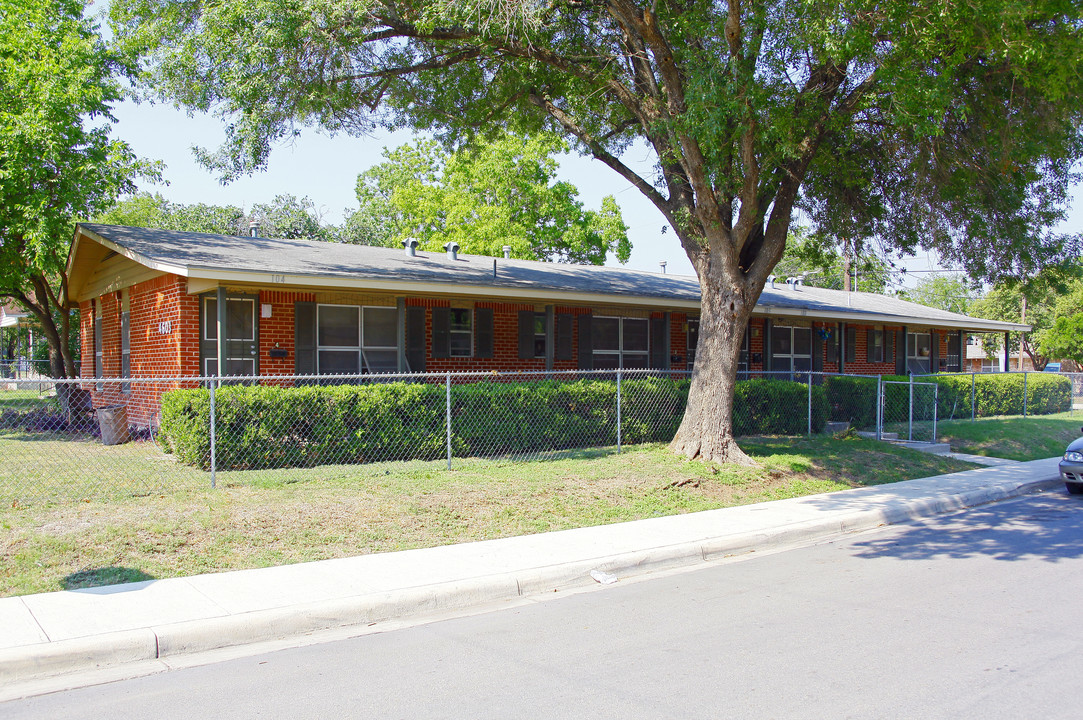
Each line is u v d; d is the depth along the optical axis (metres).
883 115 12.16
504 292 15.67
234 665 5.19
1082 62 10.51
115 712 4.40
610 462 12.33
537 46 12.98
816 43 10.32
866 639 5.51
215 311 15.09
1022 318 47.88
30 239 15.83
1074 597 6.60
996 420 21.94
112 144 17.06
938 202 13.24
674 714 4.26
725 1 11.56
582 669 4.99
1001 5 9.22
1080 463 12.23
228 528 7.99
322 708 4.42
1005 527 9.80
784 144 10.69
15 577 6.52
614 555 7.75
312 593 6.37
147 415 15.94
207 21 11.19
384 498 9.44
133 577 6.70
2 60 15.91
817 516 9.86
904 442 16.52
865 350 27.06
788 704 4.37
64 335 19.62
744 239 12.34
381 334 16.80
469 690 4.66
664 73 11.46
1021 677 4.77
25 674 4.95
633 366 21.08
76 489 9.45
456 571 7.10
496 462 12.12
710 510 10.20
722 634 5.67
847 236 14.38
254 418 11.09
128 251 13.72
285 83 11.59
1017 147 11.77
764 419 16.53
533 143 33.84
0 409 19.53
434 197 38.38
